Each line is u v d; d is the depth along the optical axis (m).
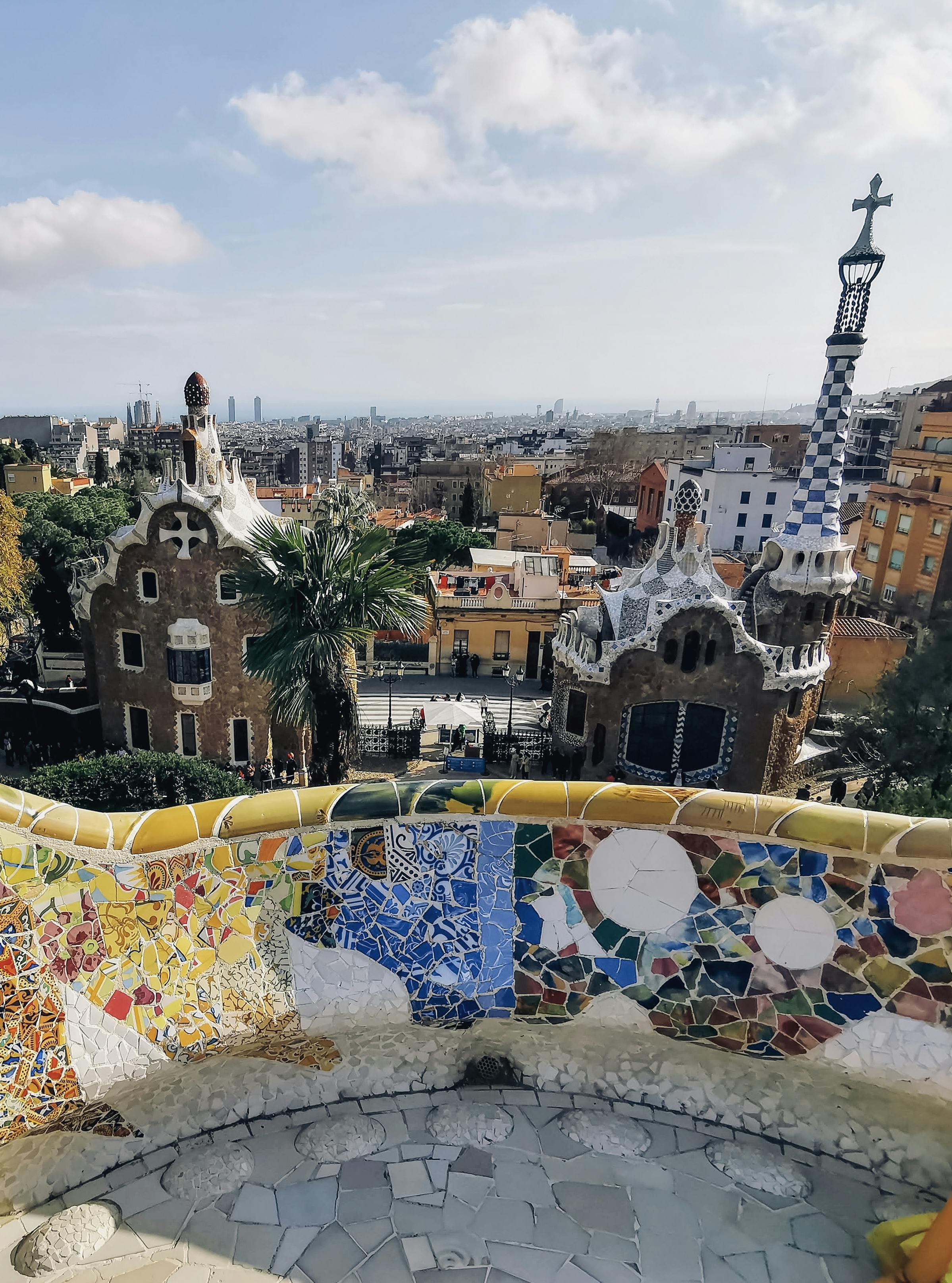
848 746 31.75
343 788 7.15
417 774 33.94
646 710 30.73
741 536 83.69
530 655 48.41
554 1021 7.37
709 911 6.97
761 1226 6.28
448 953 7.23
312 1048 7.27
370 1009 7.15
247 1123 7.04
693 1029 7.14
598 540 98.38
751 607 34.19
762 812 6.74
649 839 6.99
